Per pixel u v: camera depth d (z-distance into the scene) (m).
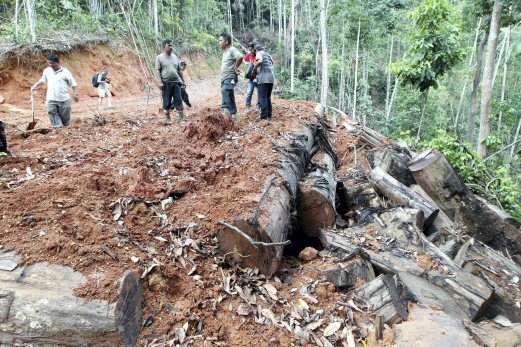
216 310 2.66
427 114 17.48
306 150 5.27
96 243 2.63
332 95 22.38
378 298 3.09
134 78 15.72
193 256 2.97
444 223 5.37
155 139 5.23
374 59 25.28
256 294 2.92
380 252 3.86
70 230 2.67
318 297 3.09
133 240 2.85
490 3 9.58
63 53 12.18
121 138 5.41
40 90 10.90
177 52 21.30
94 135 5.65
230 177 4.00
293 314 2.81
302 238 4.54
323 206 4.32
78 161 4.12
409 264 3.69
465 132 18.94
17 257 2.36
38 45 11.24
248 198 3.40
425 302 3.21
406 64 8.48
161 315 2.49
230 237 3.14
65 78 6.27
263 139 5.08
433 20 7.84
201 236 3.17
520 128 17.25
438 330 2.63
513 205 6.54
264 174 3.91
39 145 4.89
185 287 2.74
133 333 2.29
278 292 3.05
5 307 2.13
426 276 3.55
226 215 3.21
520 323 3.51
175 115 8.19
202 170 4.20
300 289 3.15
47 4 14.85
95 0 16.28
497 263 4.16
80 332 2.14
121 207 3.18
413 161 6.13
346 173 6.12
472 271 4.02
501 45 18.39
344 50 21.06
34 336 2.14
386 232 4.25
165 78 6.66
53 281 2.27
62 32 13.18
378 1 17.20
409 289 3.30
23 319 2.12
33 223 2.66
